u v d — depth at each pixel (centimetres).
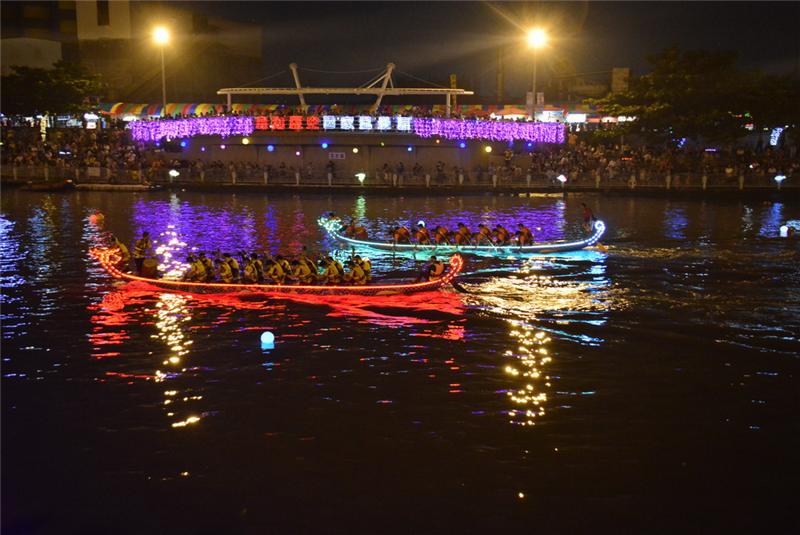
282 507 1102
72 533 1044
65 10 7788
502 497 1127
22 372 1622
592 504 1110
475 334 1891
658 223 3875
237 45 8719
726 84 5669
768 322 1997
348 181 5512
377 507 1100
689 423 1373
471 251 2973
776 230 3619
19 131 6406
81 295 2273
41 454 1257
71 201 4775
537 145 6016
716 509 1102
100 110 7100
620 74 7606
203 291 2286
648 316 2055
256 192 5406
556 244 2984
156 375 1606
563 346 1797
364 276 2281
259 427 1356
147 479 1177
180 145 6053
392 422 1374
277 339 1850
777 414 1412
